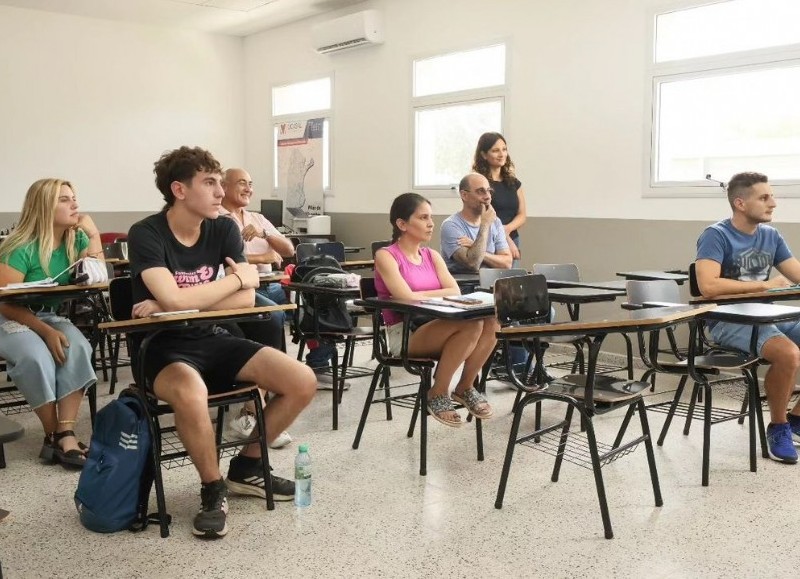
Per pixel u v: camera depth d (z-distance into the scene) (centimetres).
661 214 541
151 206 892
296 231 866
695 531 257
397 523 264
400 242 358
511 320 294
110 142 859
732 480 305
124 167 870
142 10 809
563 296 376
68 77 827
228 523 263
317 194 850
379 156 770
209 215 270
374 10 747
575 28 583
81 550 243
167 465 317
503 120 643
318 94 851
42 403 320
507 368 280
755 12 493
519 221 530
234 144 948
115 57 855
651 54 538
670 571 229
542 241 619
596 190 580
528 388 277
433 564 233
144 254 264
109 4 784
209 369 271
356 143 796
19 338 326
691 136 530
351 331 402
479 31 656
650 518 268
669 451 342
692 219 524
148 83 879
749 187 359
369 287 359
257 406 270
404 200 354
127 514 254
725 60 502
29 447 351
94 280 342
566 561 235
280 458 332
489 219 440
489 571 229
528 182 627
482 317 298
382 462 328
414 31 719
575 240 595
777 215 484
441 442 356
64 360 330
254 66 929
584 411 254
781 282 353
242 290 276
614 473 313
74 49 828
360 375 408
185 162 265
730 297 349
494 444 352
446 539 251
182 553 241
